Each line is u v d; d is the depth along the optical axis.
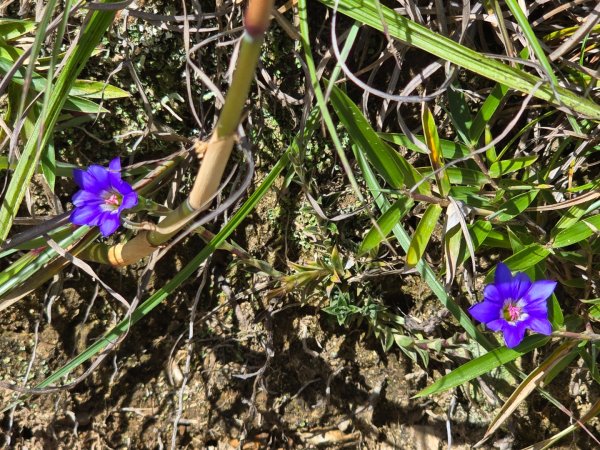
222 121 0.31
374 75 0.40
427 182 0.38
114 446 0.40
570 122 0.39
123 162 0.40
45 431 0.40
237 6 0.39
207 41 0.38
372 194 0.40
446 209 0.39
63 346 0.40
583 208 0.39
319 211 0.39
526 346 0.38
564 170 0.40
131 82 0.39
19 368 0.40
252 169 0.34
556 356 0.38
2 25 0.38
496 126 0.41
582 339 0.38
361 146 0.37
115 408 0.40
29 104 0.37
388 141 0.41
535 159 0.38
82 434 0.40
